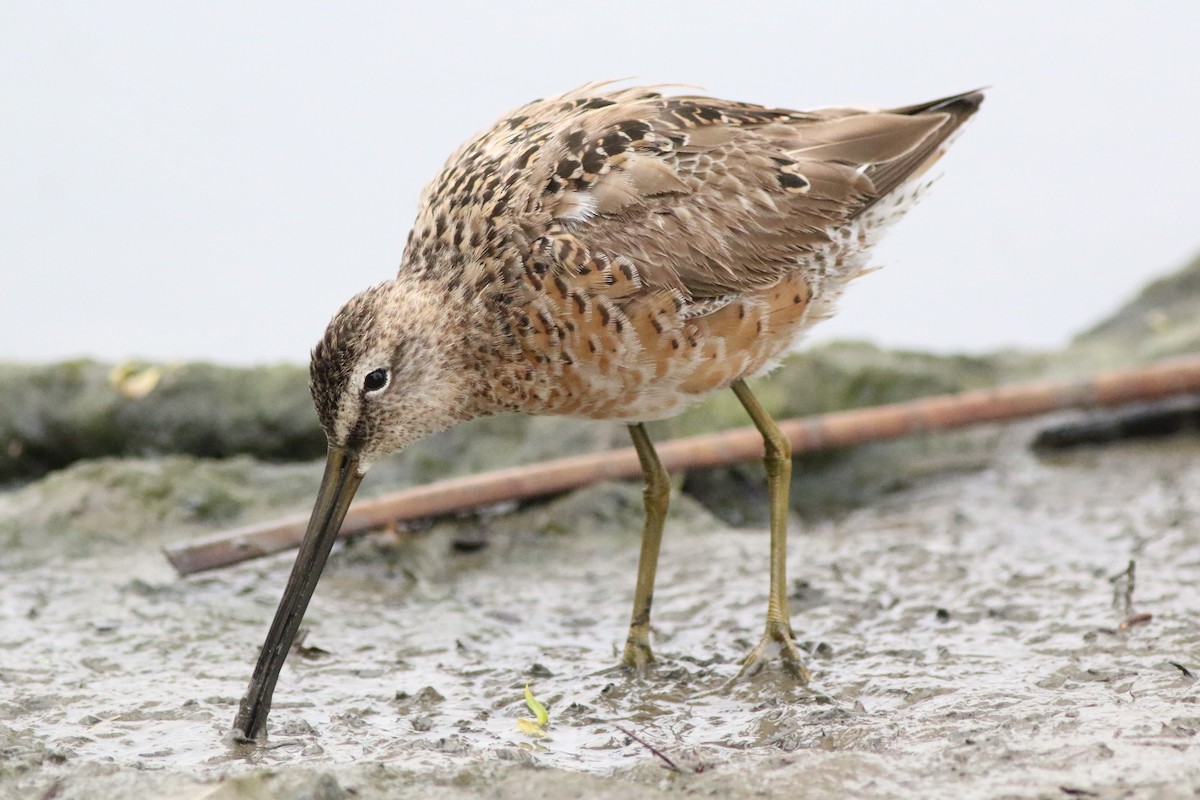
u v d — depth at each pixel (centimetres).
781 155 1135
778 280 1121
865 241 1170
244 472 1536
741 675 1060
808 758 877
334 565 1362
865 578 1271
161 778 823
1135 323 2027
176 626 1189
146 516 1446
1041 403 1628
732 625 1186
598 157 1089
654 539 1132
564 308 1062
